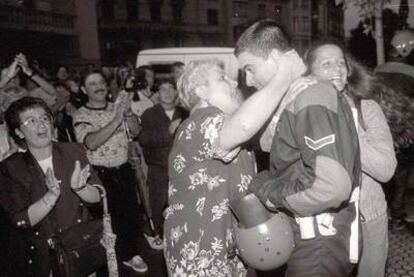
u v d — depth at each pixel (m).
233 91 1.87
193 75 1.82
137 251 3.98
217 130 1.68
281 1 48.91
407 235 4.17
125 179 3.86
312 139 1.52
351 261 1.72
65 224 2.35
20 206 2.24
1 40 22.30
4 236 2.30
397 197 4.29
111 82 8.23
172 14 39.62
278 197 1.61
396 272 3.48
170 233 1.85
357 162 1.69
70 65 24.83
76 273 2.17
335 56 2.13
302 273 1.73
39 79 4.91
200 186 1.76
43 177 2.33
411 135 2.71
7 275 2.30
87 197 2.38
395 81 3.48
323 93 1.59
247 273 2.11
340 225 1.69
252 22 1.76
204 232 1.77
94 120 3.82
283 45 1.65
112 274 2.30
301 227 1.70
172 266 1.84
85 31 26.03
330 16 59.44
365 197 2.07
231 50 7.59
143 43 38.38
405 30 3.83
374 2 9.38
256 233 1.68
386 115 2.66
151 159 4.30
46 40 24.34
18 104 2.33
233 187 1.77
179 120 4.18
